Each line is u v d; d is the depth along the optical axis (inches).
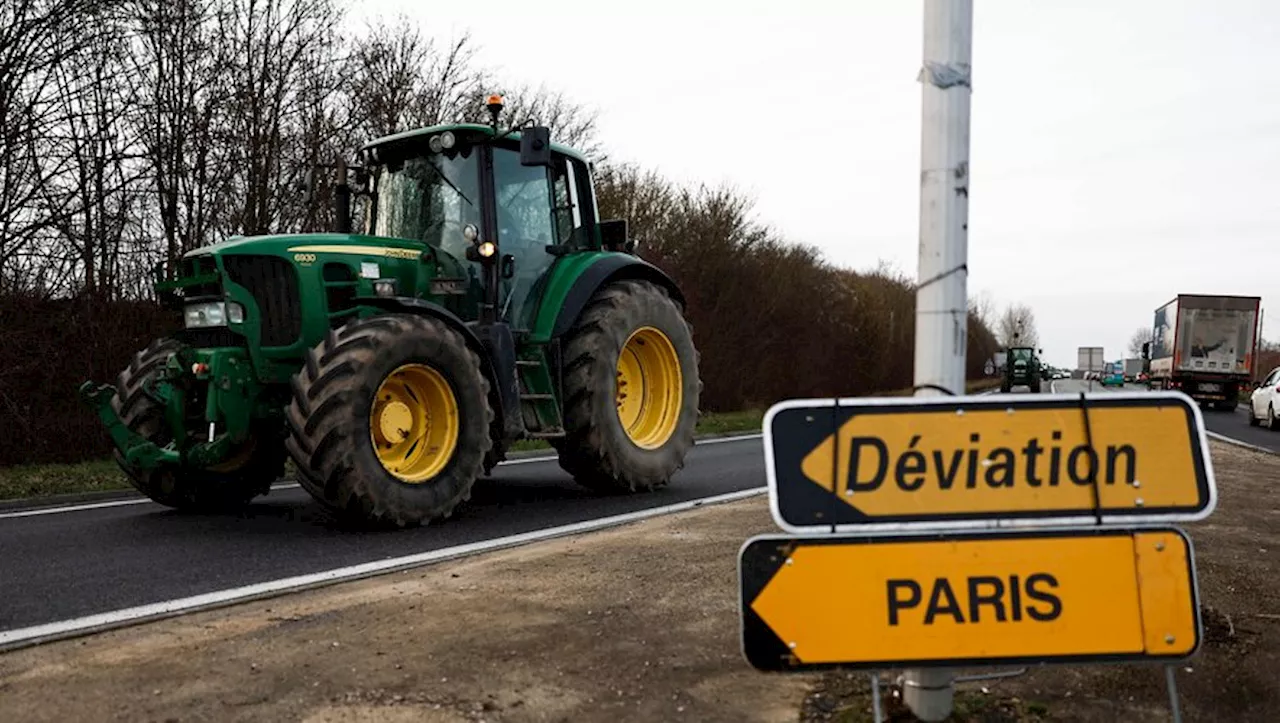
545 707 122.1
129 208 487.8
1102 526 102.1
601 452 315.9
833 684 127.4
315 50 573.9
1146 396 103.0
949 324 106.2
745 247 1088.2
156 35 495.2
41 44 438.6
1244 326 1211.9
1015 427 102.5
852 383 1508.4
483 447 274.4
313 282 269.7
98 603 176.9
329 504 252.2
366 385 249.6
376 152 327.0
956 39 106.3
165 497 286.4
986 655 100.6
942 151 106.2
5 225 437.4
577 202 348.5
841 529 101.7
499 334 291.3
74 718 119.3
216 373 255.9
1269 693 129.7
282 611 168.7
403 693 126.6
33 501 320.2
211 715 119.7
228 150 534.0
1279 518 270.7
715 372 1019.9
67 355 450.9
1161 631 101.1
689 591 177.5
